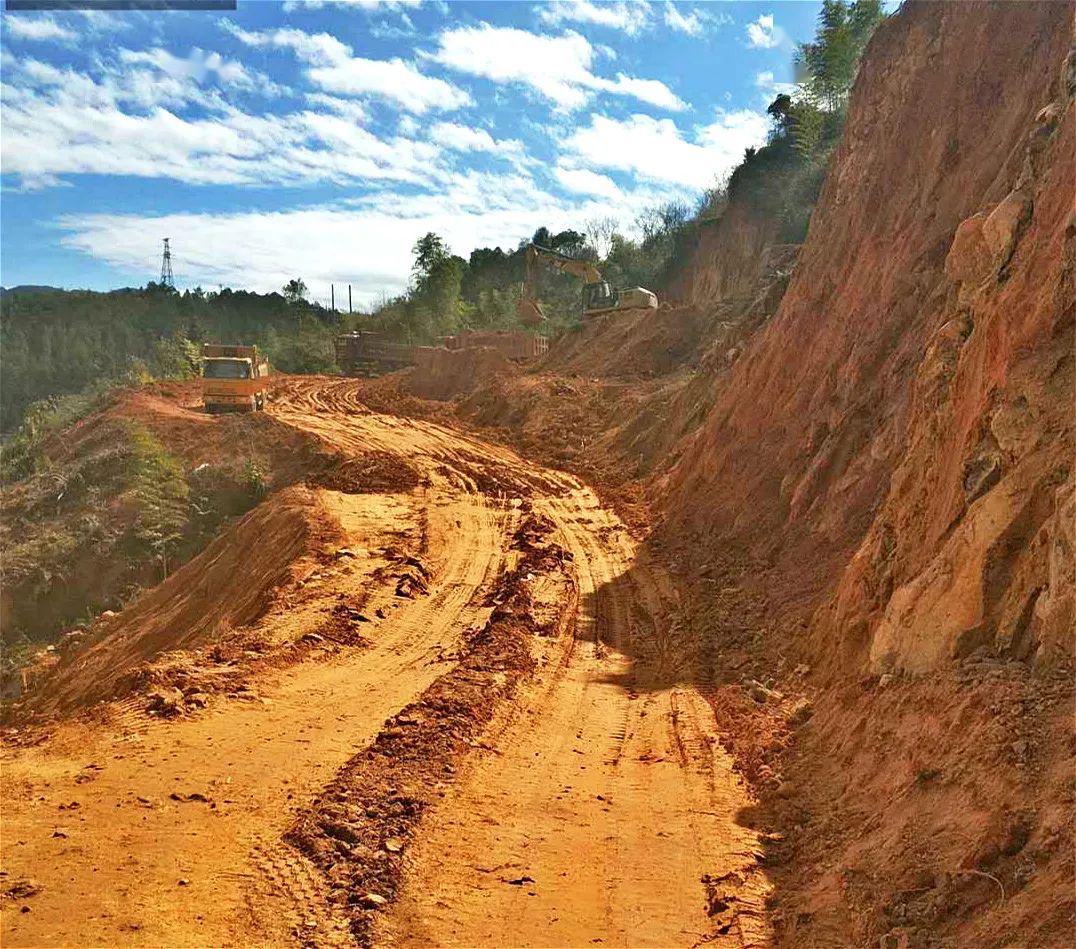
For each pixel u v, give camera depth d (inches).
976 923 188.9
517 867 273.6
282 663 482.6
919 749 267.7
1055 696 235.6
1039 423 302.5
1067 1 553.9
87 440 1624.0
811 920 231.8
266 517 909.2
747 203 2149.4
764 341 823.1
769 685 438.9
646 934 237.6
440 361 2212.1
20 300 5871.1
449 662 496.4
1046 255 335.0
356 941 229.9
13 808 302.7
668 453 1051.3
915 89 692.1
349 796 310.8
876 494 518.6
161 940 224.4
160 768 337.1
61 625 1177.4
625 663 512.7
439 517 914.7
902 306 597.0
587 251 3408.0
